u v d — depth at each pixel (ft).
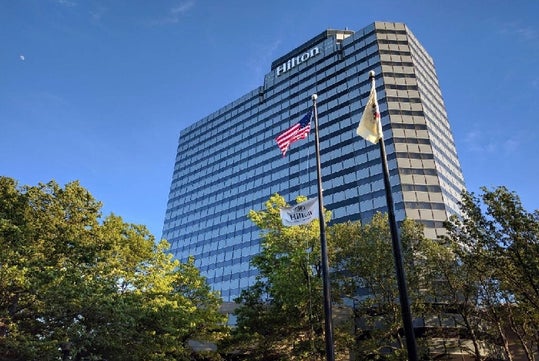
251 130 330.54
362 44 274.16
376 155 222.28
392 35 269.44
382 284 97.81
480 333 108.99
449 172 225.15
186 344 104.17
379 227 104.47
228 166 331.16
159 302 88.22
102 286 72.43
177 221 349.20
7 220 69.00
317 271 93.04
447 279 101.96
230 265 272.51
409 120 226.79
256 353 94.27
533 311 85.66
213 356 106.73
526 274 72.28
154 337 84.17
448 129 255.29
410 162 211.20
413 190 201.36
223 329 106.42
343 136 246.47
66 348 63.16
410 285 96.48
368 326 108.06
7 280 61.11
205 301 109.40
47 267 66.74
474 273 94.43
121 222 97.35
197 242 313.32
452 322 117.91
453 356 113.80
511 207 75.77
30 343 59.06
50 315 67.26
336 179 233.76
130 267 92.63
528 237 73.46
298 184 257.96
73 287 66.08
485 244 78.54
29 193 82.28
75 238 80.43
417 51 270.67
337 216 219.20
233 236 285.43
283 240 91.40
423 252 102.27
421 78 253.65
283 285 84.43
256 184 292.40
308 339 84.17
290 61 329.52
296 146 276.82
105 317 69.72
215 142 362.74
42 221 80.43
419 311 98.73
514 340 115.34
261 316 91.71
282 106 313.32
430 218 191.93
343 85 269.23
